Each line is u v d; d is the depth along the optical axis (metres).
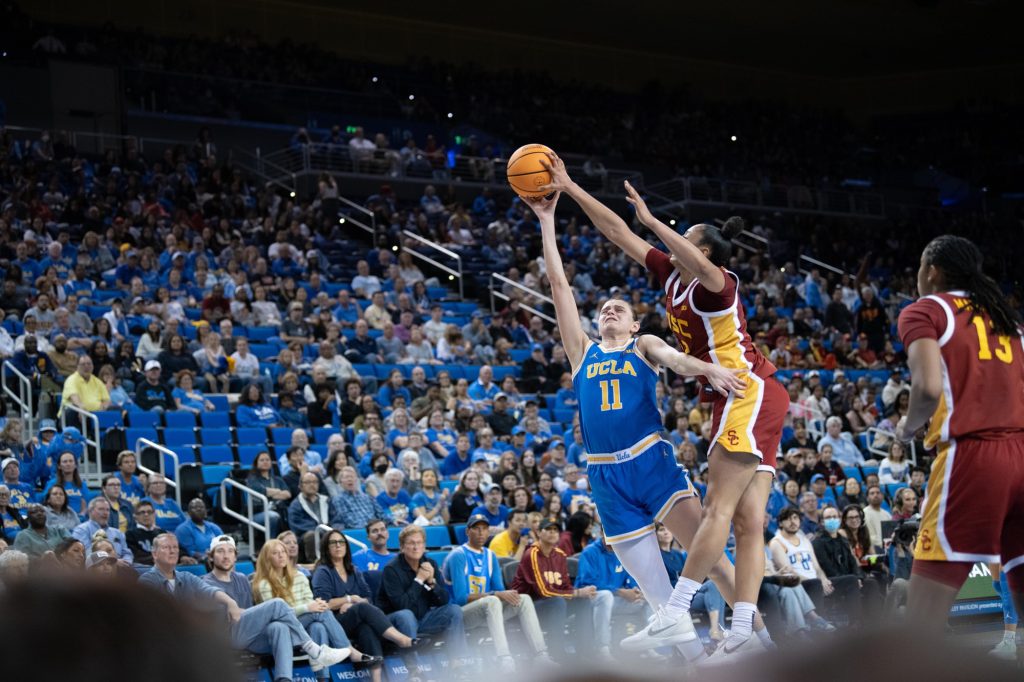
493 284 23.31
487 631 10.30
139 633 0.55
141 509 10.98
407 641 9.88
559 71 36.41
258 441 14.34
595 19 35.06
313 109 30.12
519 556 11.88
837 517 12.95
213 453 13.60
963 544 4.16
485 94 33.41
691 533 5.08
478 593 10.69
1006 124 37.41
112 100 27.56
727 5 34.59
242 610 9.31
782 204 33.16
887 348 22.86
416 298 20.45
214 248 20.45
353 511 12.24
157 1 30.14
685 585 4.63
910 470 16.61
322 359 16.36
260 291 18.25
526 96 34.19
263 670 9.29
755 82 39.31
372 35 33.47
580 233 26.92
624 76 37.41
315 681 9.48
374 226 24.53
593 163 31.00
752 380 4.91
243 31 30.70
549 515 12.70
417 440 14.12
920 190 36.22
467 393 16.62
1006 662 0.54
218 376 15.42
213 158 24.73
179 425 14.20
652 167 33.75
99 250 18.70
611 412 5.14
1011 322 4.30
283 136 29.27
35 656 0.54
